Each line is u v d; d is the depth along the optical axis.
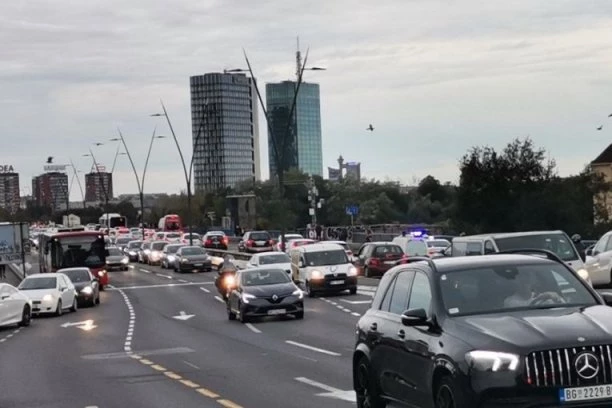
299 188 141.75
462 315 10.79
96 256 61.16
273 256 48.50
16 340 31.22
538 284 11.29
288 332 28.78
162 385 18.47
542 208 64.75
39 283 42.72
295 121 194.50
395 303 12.52
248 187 157.88
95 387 18.73
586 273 27.86
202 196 174.75
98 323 37.03
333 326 29.84
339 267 43.75
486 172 67.06
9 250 76.81
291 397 15.91
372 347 12.75
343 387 16.73
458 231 69.06
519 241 27.86
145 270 84.31
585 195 67.38
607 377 9.51
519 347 9.59
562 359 9.50
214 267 82.62
